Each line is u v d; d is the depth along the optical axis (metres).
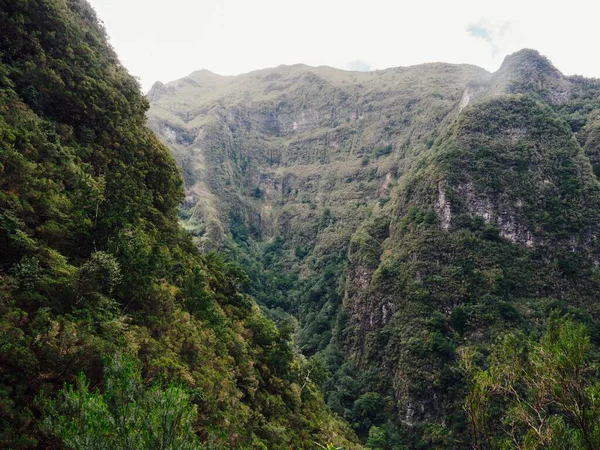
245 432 21.75
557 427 10.67
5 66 25.75
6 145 19.31
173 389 10.30
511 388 12.03
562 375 10.45
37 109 26.84
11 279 14.88
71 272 17.16
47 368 12.79
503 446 11.55
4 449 10.51
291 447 27.56
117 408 9.90
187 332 23.11
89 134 29.75
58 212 19.80
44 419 10.05
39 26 30.08
